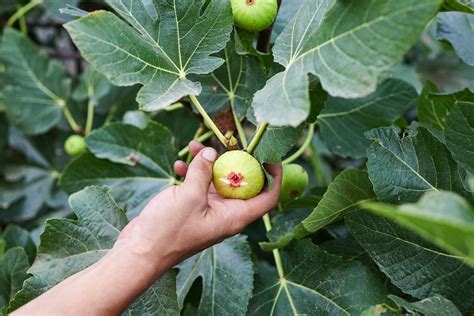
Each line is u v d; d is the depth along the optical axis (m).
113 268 0.51
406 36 0.46
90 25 0.55
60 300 0.49
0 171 1.19
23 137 1.20
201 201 0.54
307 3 0.60
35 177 1.18
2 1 1.23
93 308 0.49
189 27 0.62
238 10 0.65
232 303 0.70
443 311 0.58
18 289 0.77
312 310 0.68
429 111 0.76
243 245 0.73
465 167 0.61
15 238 0.90
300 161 1.15
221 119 0.75
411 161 0.62
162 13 0.61
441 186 0.62
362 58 0.48
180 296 0.72
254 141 0.60
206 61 0.62
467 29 0.80
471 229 0.36
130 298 0.51
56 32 1.42
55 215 1.12
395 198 0.61
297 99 0.49
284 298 0.70
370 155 0.62
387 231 0.62
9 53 1.14
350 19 0.49
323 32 0.52
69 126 1.17
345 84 0.48
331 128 0.85
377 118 0.85
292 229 0.74
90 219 0.67
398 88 0.85
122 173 0.85
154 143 0.84
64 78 1.16
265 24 0.66
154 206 0.53
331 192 0.61
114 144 0.84
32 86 1.15
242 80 0.74
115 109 1.16
